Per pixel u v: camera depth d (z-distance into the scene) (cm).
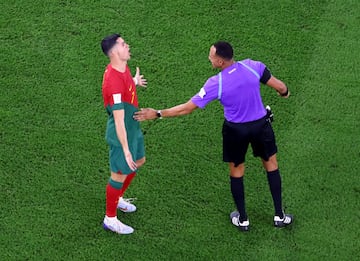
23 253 2578
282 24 3328
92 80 3116
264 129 2444
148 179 2812
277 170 2575
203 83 3117
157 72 3155
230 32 3297
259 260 2567
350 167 2839
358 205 2720
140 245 2614
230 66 2358
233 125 2422
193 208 2728
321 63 3194
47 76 3128
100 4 3388
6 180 2792
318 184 2791
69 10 3362
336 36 3291
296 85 3116
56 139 2916
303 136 2941
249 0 3406
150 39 3269
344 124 2975
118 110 2347
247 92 2355
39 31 3288
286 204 2739
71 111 3009
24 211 2700
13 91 3072
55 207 2717
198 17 3347
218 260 2570
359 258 2567
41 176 2806
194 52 3225
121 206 2697
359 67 3172
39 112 3005
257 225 2675
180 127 2973
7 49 3222
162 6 3381
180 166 2853
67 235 2634
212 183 2803
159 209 2727
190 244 2616
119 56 2316
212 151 2900
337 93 3083
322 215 2698
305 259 2567
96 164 2848
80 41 3253
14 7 3366
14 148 2886
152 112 2436
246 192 2781
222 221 2686
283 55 3225
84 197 2752
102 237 2634
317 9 3391
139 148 2558
